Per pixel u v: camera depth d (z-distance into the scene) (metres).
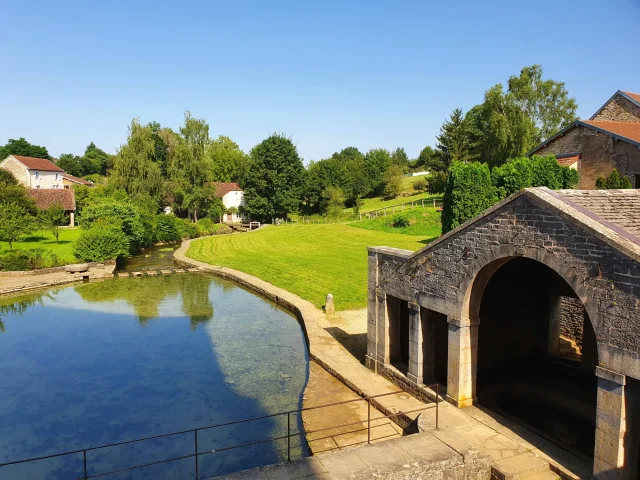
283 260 42.75
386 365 16.59
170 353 21.38
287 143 77.38
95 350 21.88
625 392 8.90
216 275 39.72
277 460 12.86
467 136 70.31
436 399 13.09
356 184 98.12
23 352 21.75
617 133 30.06
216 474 12.32
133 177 66.44
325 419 14.18
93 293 33.62
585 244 9.45
